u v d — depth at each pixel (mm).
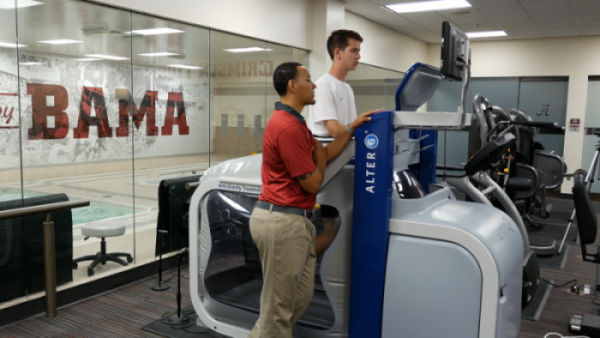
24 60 3057
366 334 2168
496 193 3869
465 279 1931
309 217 2342
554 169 5922
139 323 3012
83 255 3510
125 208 3816
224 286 2682
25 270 3141
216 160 4867
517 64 9133
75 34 3375
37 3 3113
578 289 3676
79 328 2945
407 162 2516
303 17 6156
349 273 2266
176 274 4016
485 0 6234
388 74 8586
